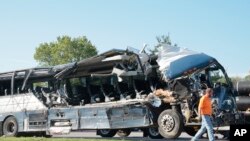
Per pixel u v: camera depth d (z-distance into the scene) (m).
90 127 18.41
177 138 17.83
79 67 19.09
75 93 20.20
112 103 18.05
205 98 14.51
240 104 19.00
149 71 17.39
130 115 17.44
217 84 17.06
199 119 16.27
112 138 18.98
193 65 16.81
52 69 20.47
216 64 17.11
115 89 18.69
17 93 21.50
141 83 18.06
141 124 17.16
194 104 16.70
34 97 20.64
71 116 19.09
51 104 20.16
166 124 16.73
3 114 21.41
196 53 17.20
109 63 18.33
